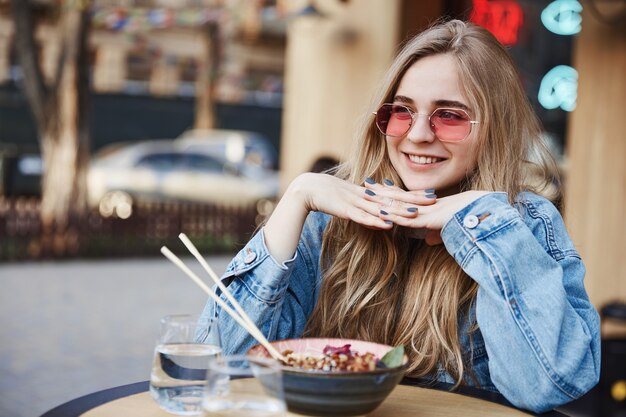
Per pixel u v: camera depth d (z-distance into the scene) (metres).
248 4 16.38
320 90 7.94
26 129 17.48
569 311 1.76
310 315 2.12
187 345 1.52
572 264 1.88
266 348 1.63
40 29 15.71
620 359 4.65
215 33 17.89
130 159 15.12
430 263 1.96
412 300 1.97
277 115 19.50
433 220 1.81
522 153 2.04
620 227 5.39
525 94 2.06
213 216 13.20
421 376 1.93
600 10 5.49
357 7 7.59
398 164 2.00
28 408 4.84
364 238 2.02
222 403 1.26
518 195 1.95
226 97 19.11
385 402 1.70
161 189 15.02
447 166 1.95
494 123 1.94
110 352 6.27
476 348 1.94
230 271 1.93
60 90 12.35
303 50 8.10
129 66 18.55
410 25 7.15
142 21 15.80
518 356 1.71
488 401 1.75
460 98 1.92
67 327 7.10
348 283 2.03
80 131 12.41
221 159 15.63
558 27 5.76
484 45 1.96
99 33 18.08
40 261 11.55
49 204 12.11
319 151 7.93
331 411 1.49
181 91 18.94
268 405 1.26
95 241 12.23
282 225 1.91
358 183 2.09
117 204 14.72
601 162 5.49
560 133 9.05
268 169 16.59
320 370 1.54
